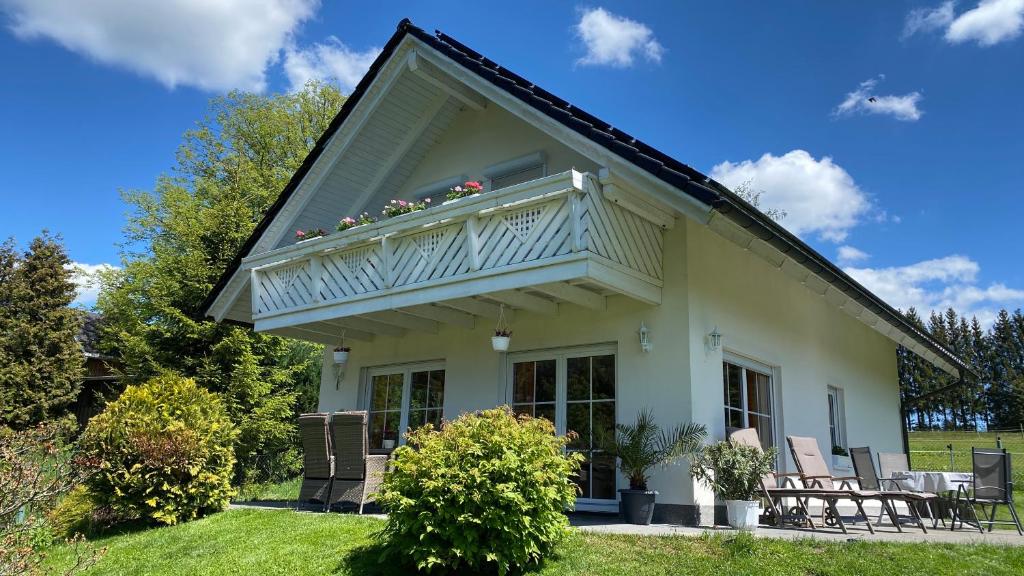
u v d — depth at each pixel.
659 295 7.70
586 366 8.35
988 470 7.07
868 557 5.09
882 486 8.87
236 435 8.80
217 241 15.25
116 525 7.78
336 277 8.91
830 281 8.17
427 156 11.05
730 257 8.62
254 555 5.74
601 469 7.93
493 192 7.09
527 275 6.83
